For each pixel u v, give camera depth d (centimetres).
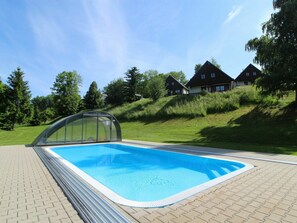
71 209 369
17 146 1373
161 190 623
